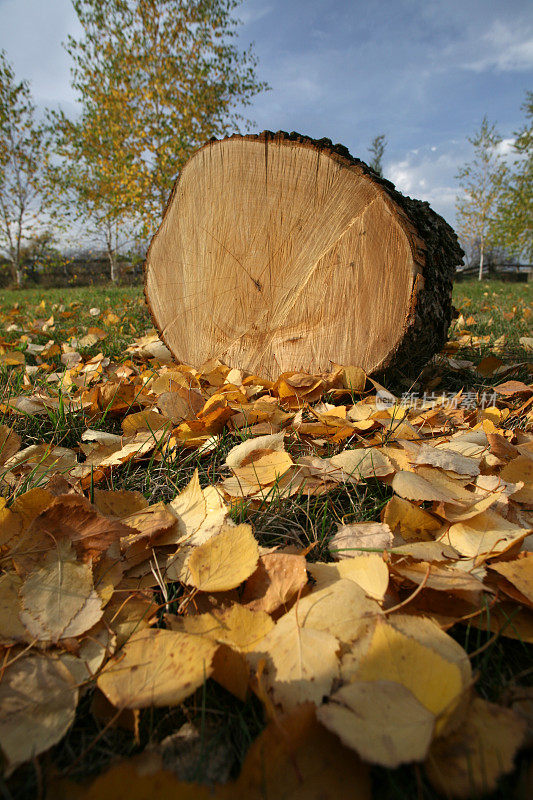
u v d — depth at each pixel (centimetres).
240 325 226
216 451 154
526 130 1567
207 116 1284
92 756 64
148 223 1227
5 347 343
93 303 635
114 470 147
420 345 196
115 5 1197
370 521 112
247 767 53
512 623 77
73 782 53
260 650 70
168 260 245
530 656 77
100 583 87
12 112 1526
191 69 1264
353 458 130
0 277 1833
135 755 60
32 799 57
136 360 298
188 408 180
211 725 66
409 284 176
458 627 83
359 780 54
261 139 195
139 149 1230
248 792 52
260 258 210
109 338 375
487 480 120
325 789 53
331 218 188
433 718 55
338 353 200
